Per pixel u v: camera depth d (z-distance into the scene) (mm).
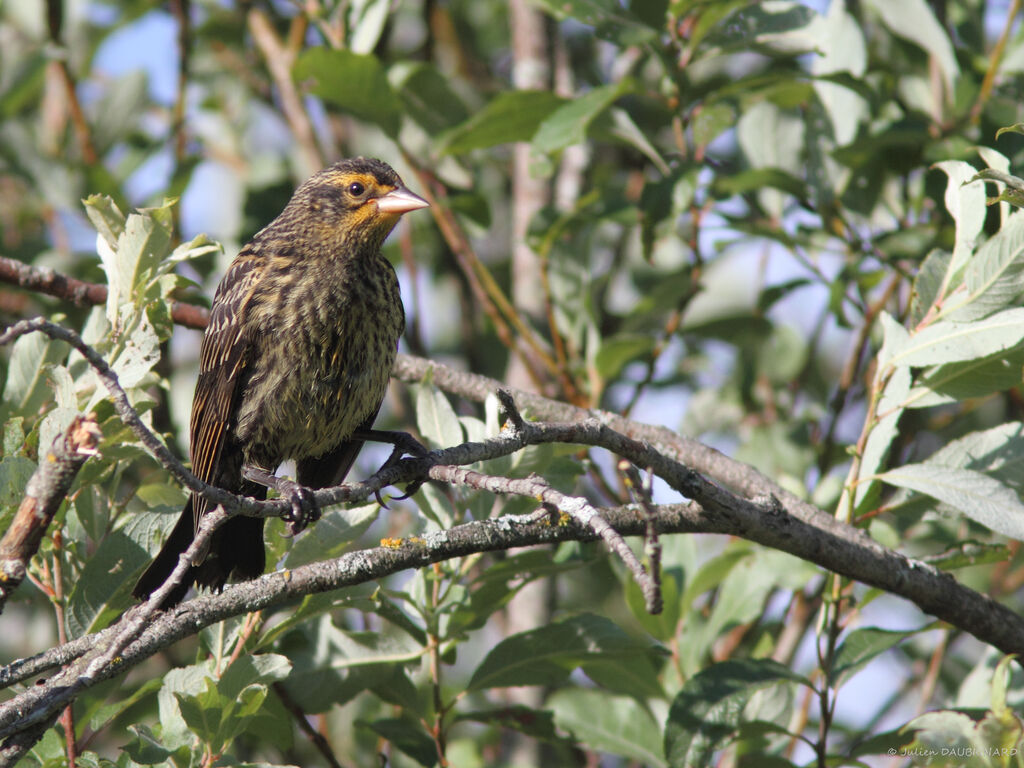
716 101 9570
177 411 11492
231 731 6152
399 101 10172
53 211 12242
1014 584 10469
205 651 6984
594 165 12758
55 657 5727
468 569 7820
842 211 10102
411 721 8703
